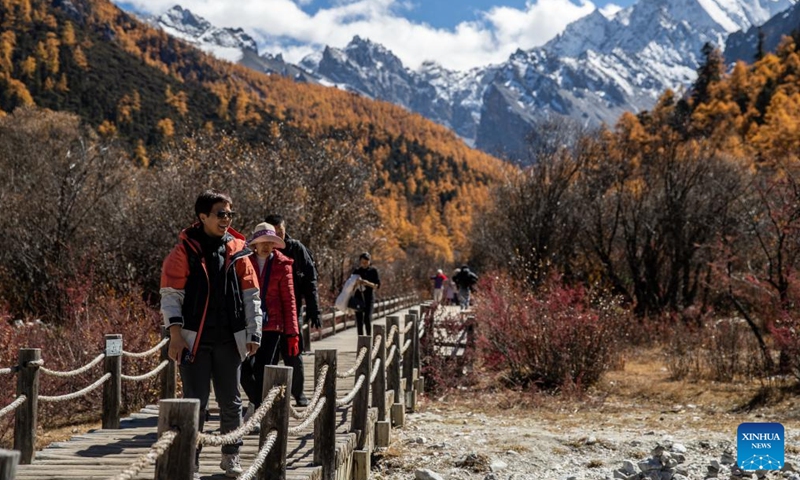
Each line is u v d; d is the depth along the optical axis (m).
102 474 5.93
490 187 37.94
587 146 29.91
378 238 34.69
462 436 10.04
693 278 26.72
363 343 7.89
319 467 6.36
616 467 8.65
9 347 11.41
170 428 3.82
